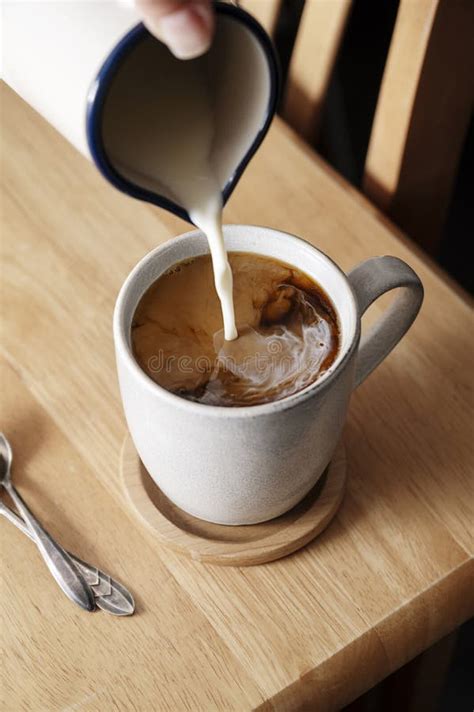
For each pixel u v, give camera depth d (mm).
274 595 592
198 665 571
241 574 599
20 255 710
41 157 757
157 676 567
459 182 1301
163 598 590
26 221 726
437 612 593
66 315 686
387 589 593
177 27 478
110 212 731
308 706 570
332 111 1306
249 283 600
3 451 630
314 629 582
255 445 549
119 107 540
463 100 737
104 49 491
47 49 504
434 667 721
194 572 599
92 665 570
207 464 560
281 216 726
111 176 517
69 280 700
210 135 560
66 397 655
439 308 689
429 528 613
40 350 672
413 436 644
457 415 651
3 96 790
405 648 590
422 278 700
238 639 578
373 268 586
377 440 643
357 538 611
